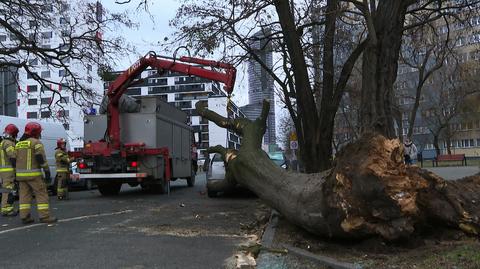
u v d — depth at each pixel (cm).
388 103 1152
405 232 639
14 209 1376
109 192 1844
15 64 2205
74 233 942
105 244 833
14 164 1205
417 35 2161
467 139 7919
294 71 1534
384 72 1149
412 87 5978
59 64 2403
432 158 4400
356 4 1222
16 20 2080
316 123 1559
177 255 748
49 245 825
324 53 1606
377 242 672
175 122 1998
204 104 1435
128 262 703
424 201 671
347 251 694
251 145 1026
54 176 1991
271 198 876
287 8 1471
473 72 4519
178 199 1606
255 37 1755
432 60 5453
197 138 2478
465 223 670
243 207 1349
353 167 646
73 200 1617
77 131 5522
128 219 1129
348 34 1803
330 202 677
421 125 6812
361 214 650
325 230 718
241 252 752
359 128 1157
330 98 1581
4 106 3531
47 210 1088
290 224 887
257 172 927
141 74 1747
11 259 722
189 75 1669
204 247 809
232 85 1597
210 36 1506
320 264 653
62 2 2150
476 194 698
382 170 629
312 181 784
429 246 662
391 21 1148
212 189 1627
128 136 1744
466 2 1678
